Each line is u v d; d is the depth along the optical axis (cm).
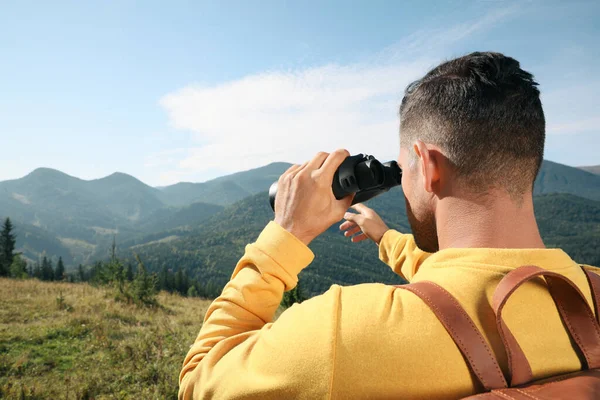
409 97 93
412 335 69
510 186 78
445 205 83
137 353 691
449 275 76
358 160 92
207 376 79
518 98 78
